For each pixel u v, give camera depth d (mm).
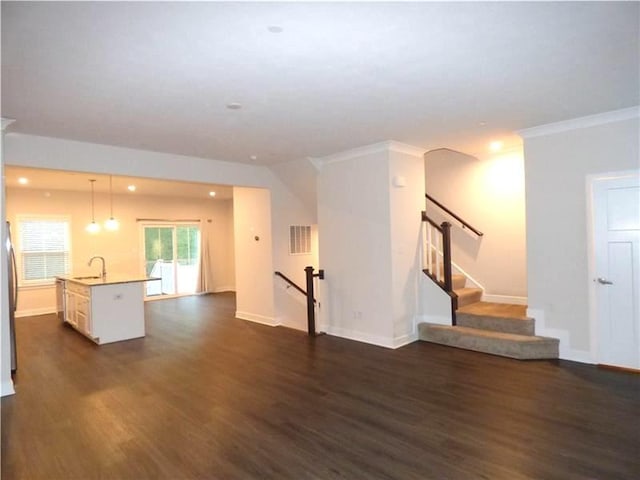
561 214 4250
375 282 5090
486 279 5738
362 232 5211
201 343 5422
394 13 2010
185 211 10047
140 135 4238
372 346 5055
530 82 2986
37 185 7469
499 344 4508
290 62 2561
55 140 4297
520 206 5387
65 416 3189
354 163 5258
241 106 3381
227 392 3650
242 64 2574
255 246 6695
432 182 6266
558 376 3830
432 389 3604
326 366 4328
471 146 5129
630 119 3795
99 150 4602
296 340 5469
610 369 3971
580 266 4148
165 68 2611
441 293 5207
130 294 5812
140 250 9258
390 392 3561
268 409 3264
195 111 3488
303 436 2803
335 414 3141
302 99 3244
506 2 1925
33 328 6535
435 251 5500
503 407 3191
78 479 2342
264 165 6086
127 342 5555
